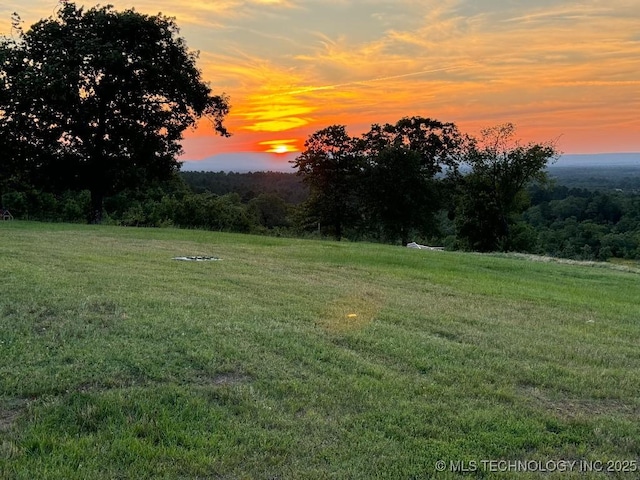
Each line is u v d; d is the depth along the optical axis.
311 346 5.52
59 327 5.54
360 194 37.88
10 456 3.09
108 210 44.66
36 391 3.97
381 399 4.21
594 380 4.95
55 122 23.66
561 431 3.83
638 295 12.59
